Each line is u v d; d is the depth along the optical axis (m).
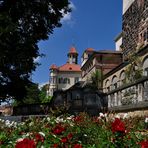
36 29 26.83
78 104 22.41
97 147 5.23
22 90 26.92
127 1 46.69
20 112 27.80
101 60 58.06
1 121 10.52
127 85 17.59
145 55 35.28
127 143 5.07
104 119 9.03
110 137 5.38
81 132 6.59
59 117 9.55
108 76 50.38
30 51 24.86
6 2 25.28
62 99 23.50
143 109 13.82
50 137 5.52
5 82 25.67
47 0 26.36
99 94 21.94
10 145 5.55
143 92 15.31
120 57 58.25
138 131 7.48
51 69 99.75
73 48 116.69
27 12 26.02
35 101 68.75
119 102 19.16
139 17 41.03
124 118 9.12
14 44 23.03
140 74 35.28
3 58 22.12
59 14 27.31
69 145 5.30
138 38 41.00
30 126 8.67
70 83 99.25
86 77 67.88
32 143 2.99
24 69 24.69
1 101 26.86
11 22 21.77
